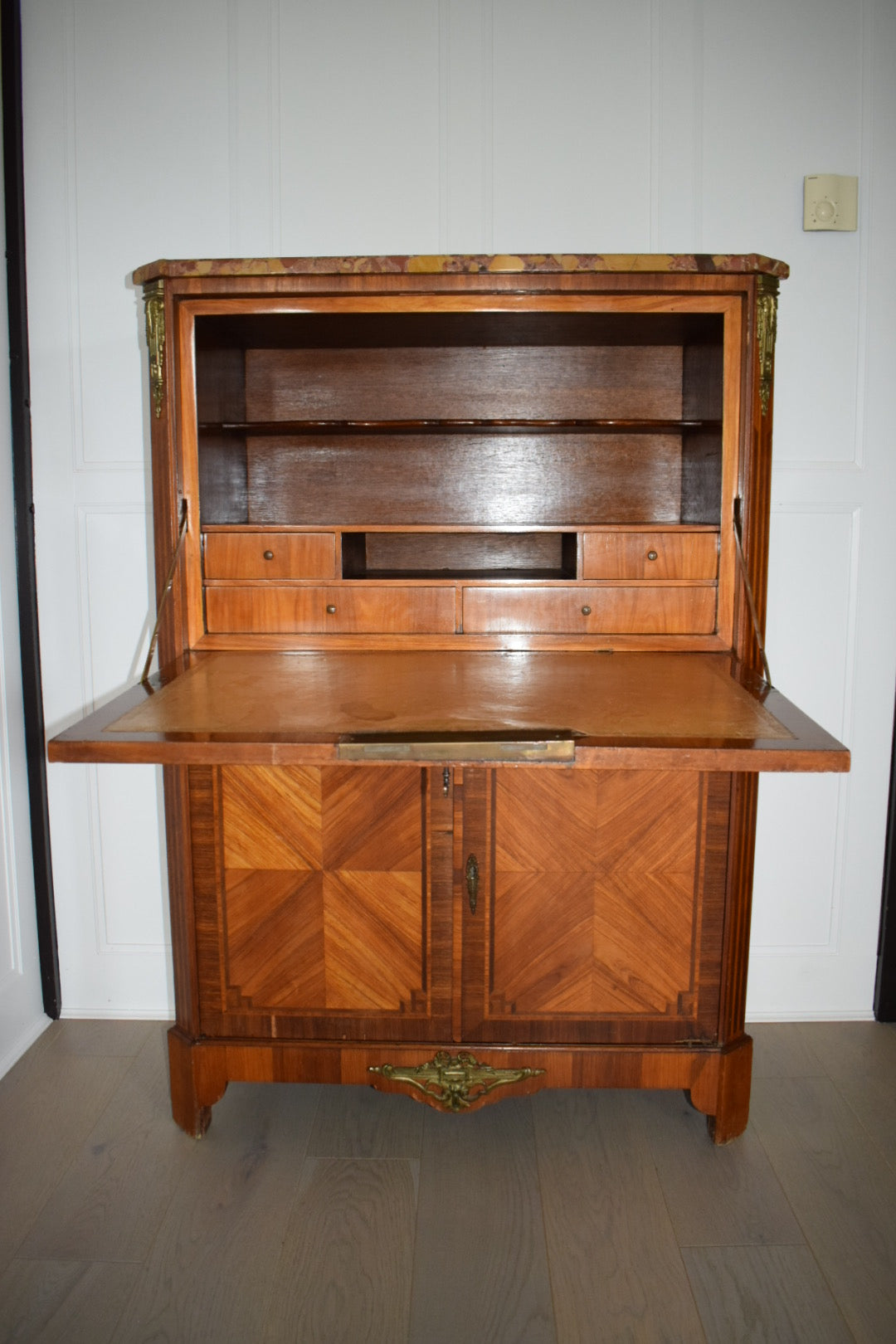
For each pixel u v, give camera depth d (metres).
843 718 2.27
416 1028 1.80
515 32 2.11
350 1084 1.92
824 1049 2.20
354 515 2.27
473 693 1.53
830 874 2.31
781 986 2.34
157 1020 2.33
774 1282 1.50
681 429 2.04
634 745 1.27
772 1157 1.81
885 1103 1.99
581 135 2.13
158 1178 1.74
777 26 2.10
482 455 2.25
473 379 2.21
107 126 2.13
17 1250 1.56
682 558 1.83
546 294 1.72
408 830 1.74
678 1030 1.80
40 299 2.17
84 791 2.29
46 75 2.12
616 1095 2.04
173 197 2.15
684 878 1.76
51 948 2.30
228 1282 1.49
